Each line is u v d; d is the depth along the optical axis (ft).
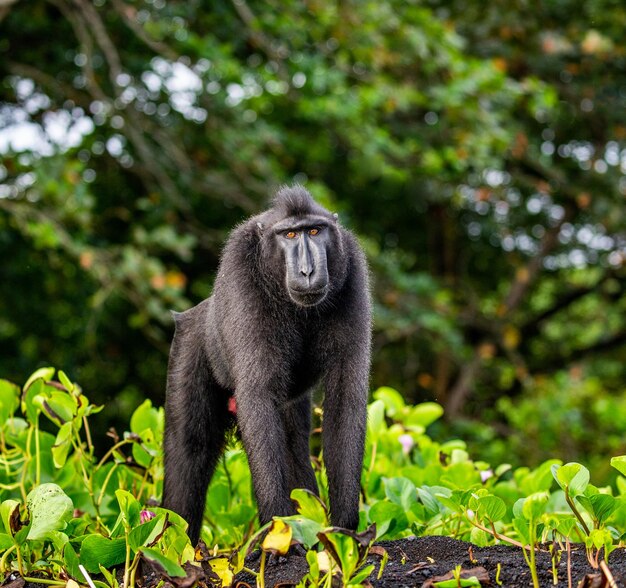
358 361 21.06
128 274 45.55
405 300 56.90
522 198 71.20
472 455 62.49
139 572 18.07
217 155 57.06
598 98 63.82
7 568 19.92
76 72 57.26
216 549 23.21
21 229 51.49
